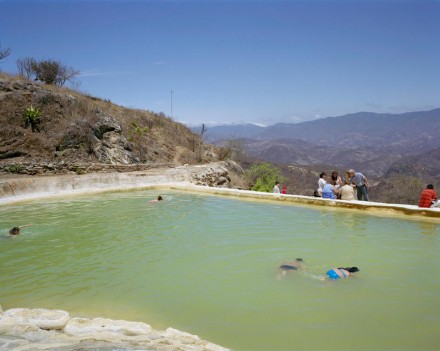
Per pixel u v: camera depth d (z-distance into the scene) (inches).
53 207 520.4
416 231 364.2
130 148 951.0
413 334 174.6
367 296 218.2
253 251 308.3
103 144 896.3
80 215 466.3
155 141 1118.4
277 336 173.9
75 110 903.1
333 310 200.7
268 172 1181.7
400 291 225.1
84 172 743.1
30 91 860.6
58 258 299.3
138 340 158.6
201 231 379.2
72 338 160.1
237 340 171.0
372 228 377.7
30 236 368.2
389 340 169.5
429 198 430.0
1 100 799.7
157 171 797.9
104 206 527.2
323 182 535.5
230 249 315.3
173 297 220.2
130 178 715.4
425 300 212.5
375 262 277.3
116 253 310.5
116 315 197.6
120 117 1111.6
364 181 500.4
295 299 214.8
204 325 185.3
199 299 216.8
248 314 196.9
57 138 825.5
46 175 695.7
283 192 646.5
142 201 567.2
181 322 189.0
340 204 475.8
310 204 503.2
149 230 387.2
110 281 247.8
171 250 315.9
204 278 250.5
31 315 182.4
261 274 256.1
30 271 269.4
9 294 228.4
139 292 228.4
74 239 356.5
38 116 825.5
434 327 181.3
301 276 251.1
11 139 767.7
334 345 165.8
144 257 298.5
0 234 375.9
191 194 635.5
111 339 159.0
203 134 1353.3
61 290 233.5
